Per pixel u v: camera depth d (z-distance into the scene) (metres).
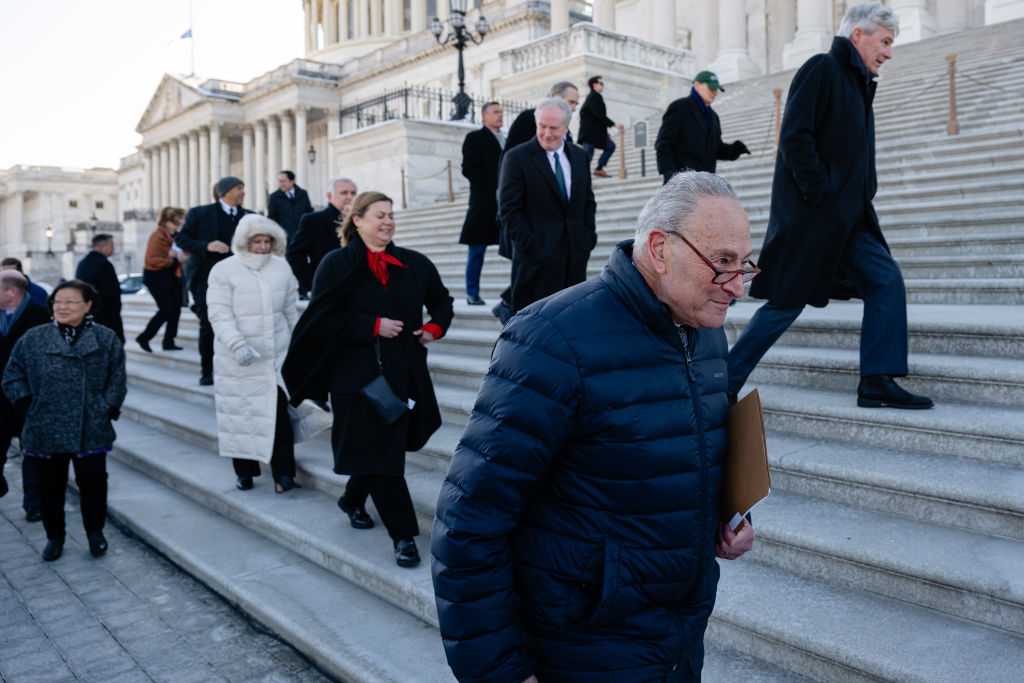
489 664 1.71
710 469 1.83
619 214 10.35
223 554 4.70
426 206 16.86
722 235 1.68
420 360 4.14
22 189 87.44
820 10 23.02
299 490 5.46
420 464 5.13
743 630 2.87
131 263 46.19
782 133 3.80
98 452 5.00
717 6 28.27
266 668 3.59
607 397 1.72
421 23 62.88
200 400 8.22
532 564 1.80
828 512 3.34
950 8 23.27
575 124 20.11
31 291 8.01
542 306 1.81
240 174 68.88
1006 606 2.60
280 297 5.46
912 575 2.81
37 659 3.74
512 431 1.71
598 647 1.77
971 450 3.44
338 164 19.83
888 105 12.18
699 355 1.86
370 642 3.52
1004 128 8.95
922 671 2.40
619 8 33.97
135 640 3.90
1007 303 5.12
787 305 3.87
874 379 3.82
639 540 1.76
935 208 6.89
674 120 6.76
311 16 79.19
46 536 5.54
